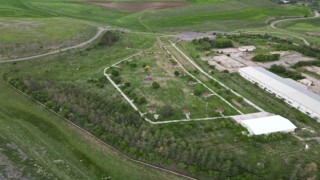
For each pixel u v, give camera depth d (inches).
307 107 2787.9
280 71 3740.2
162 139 2266.2
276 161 2161.7
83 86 3166.8
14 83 3100.4
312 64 4055.1
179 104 2891.2
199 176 2027.6
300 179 2004.2
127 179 2004.2
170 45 4749.0
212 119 2650.1
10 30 4638.3
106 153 2219.5
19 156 2138.3
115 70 3582.7
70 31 4879.4
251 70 3592.5
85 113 2566.4
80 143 2313.0
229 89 3245.6
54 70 3567.9
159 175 2041.1
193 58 4173.2
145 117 2645.2
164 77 3494.1
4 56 3782.0
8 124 2506.2
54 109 2672.2
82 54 4111.7
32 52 3978.8
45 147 2258.9
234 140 2363.4
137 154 2182.6
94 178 1999.3
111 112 2598.4
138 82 3329.2
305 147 2314.2
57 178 1963.6
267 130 2433.6
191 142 2325.3
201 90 3193.9
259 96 3110.2
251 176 2000.5
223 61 4092.0
